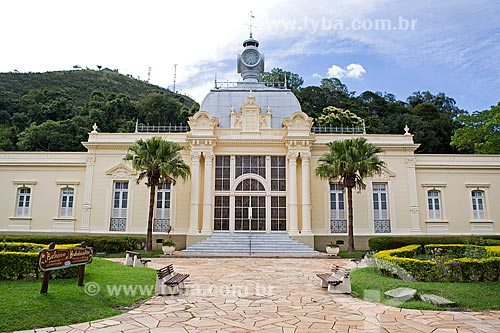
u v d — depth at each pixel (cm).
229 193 2797
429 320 845
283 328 780
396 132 5406
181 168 2484
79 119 5338
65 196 2902
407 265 1203
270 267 1825
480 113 3269
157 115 5947
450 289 1059
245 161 2853
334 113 5153
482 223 2831
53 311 841
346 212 2817
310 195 2792
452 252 1523
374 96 6362
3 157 2938
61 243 2398
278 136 2872
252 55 3512
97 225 2789
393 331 764
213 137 2753
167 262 2012
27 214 2870
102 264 1559
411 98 7212
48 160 2928
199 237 2636
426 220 2828
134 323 815
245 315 890
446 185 2880
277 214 2781
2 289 987
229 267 1819
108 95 6284
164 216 2805
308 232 2647
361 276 1343
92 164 2870
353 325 803
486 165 2891
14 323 760
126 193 2856
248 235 2669
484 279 1168
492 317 872
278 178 2834
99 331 753
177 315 886
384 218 2825
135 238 2653
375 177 2859
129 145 2875
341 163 2375
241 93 3188
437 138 5350
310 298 1092
